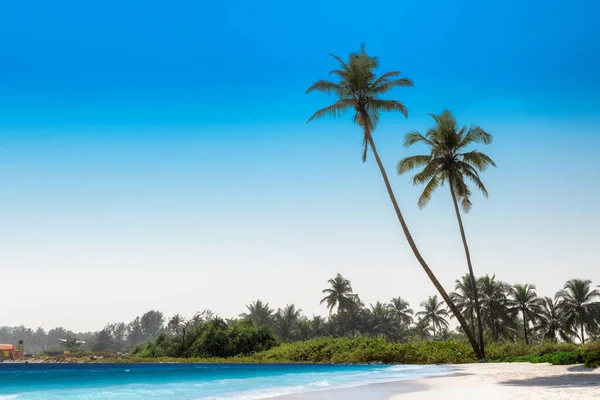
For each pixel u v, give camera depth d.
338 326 100.38
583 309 72.44
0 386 20.23
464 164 39.03
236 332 62.19
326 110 36.53
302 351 49.97
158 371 32.22
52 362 79.56
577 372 19.00
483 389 14.50
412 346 40.47
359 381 19.47
